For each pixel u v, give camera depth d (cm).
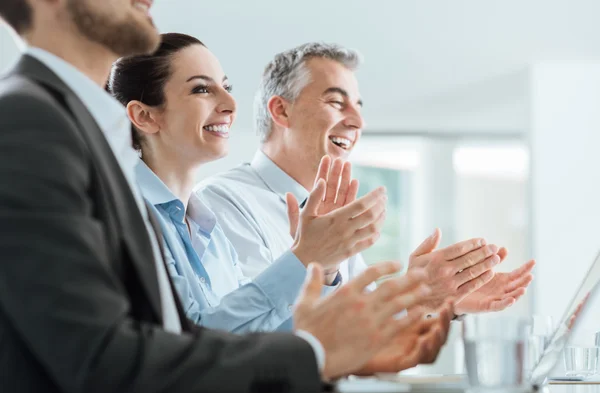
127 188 115
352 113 307
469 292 197
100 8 127
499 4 681
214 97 229
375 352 107
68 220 97
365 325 107
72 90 117
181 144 224
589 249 740
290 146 302
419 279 109
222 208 267
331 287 194
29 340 96
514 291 204
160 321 112
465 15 689
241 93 690
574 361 197
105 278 98
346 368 107
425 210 761
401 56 719
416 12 688
